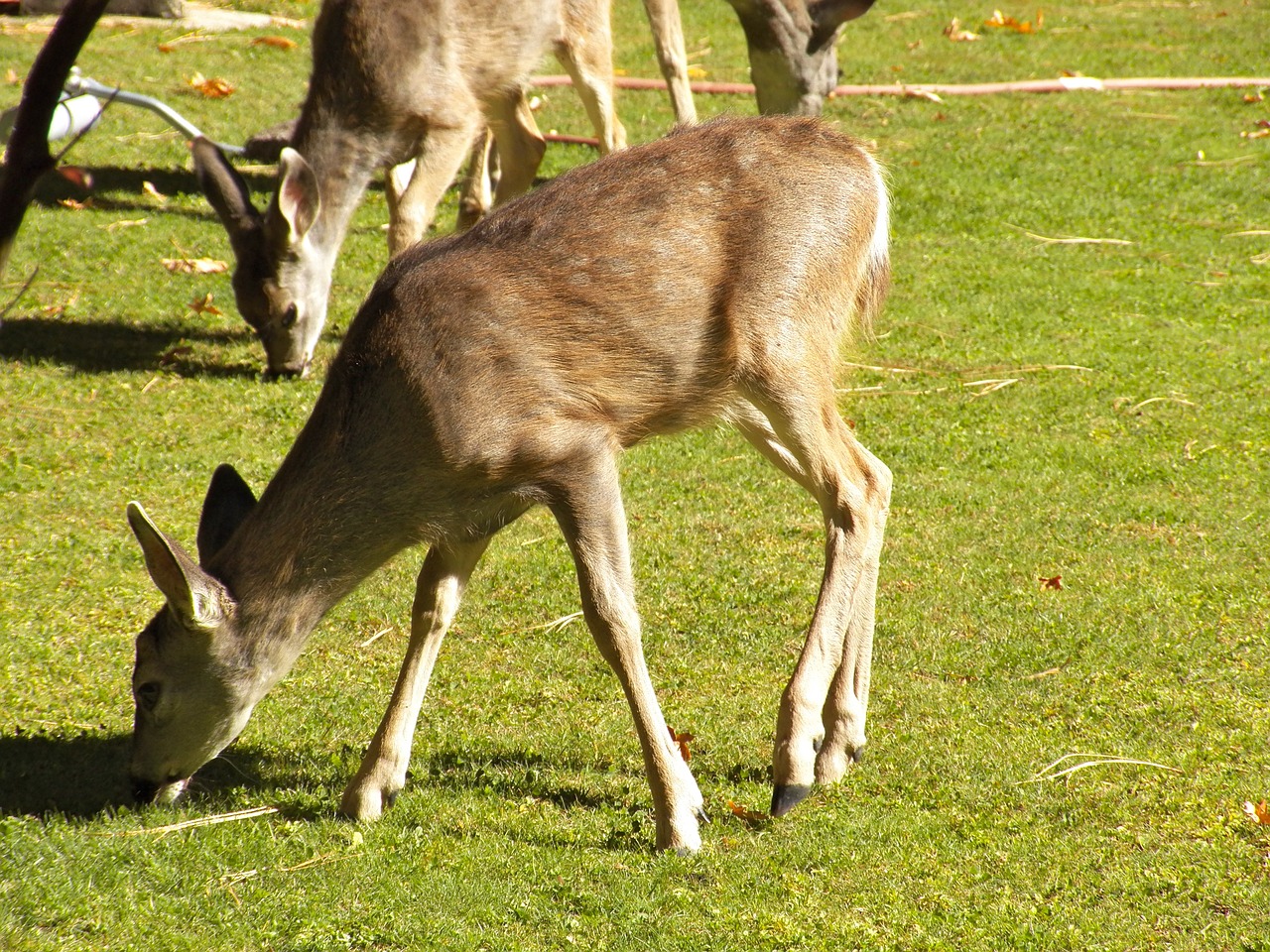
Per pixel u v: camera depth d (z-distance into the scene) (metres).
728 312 9.73
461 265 9.09
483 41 17.84
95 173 24.23
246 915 8.20
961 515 14.01
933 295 20.11
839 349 10.62
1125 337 18.61
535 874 8.68
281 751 10.31
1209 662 11.16
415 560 13.54
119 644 11.70
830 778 9.87
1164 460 15.04
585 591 9.02
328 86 17.06
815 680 9.68
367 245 21.80
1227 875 8.45
